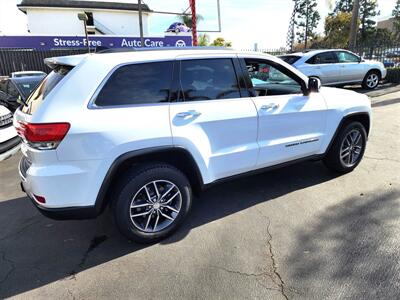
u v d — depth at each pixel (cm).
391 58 1483
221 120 332
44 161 268
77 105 272
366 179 442
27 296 256
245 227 341
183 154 313
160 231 321
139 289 260
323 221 344
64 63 289
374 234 315
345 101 438
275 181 452
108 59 289
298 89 407
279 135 382
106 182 284
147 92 300
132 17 3894
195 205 394
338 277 261
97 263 294
